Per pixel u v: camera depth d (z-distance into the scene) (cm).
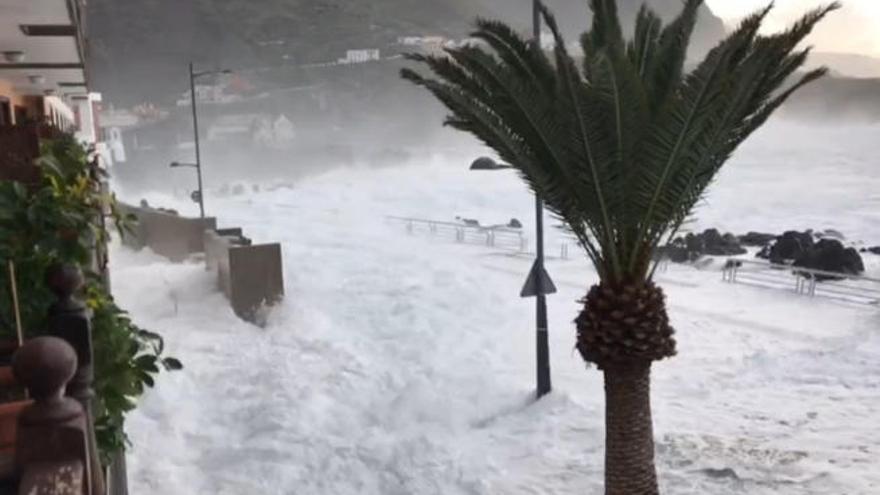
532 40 644
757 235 2497
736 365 1135
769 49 554
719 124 558
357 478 772
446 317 1470
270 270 1378
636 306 600
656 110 582
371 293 1669
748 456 801
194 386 1014
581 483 758
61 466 177
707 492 728
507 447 855
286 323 1333
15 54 829
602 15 639
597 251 625
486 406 991
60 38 760
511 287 1777
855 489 715
